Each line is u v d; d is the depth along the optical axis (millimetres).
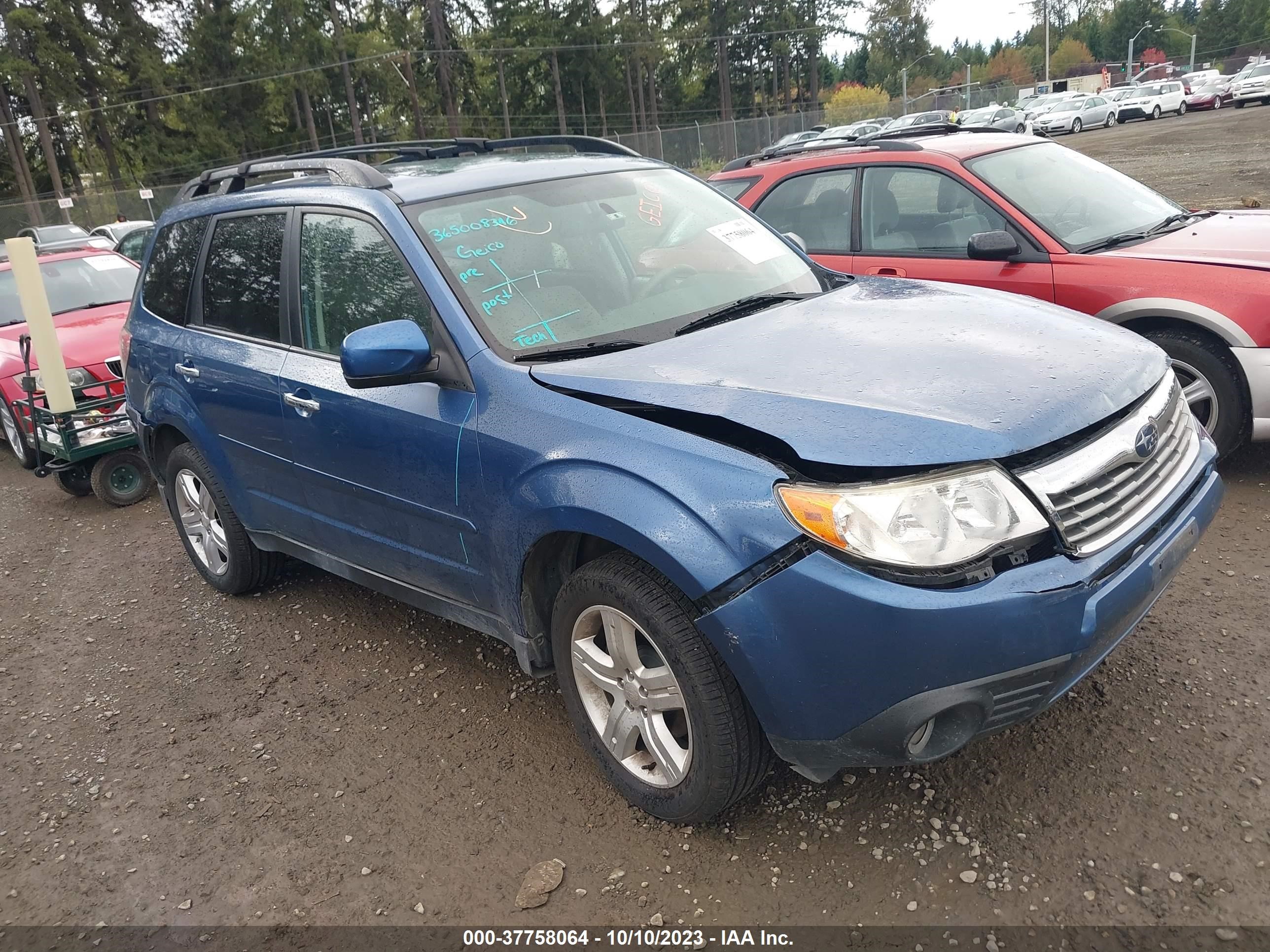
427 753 3350
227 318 4156
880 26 95062
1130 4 117188
